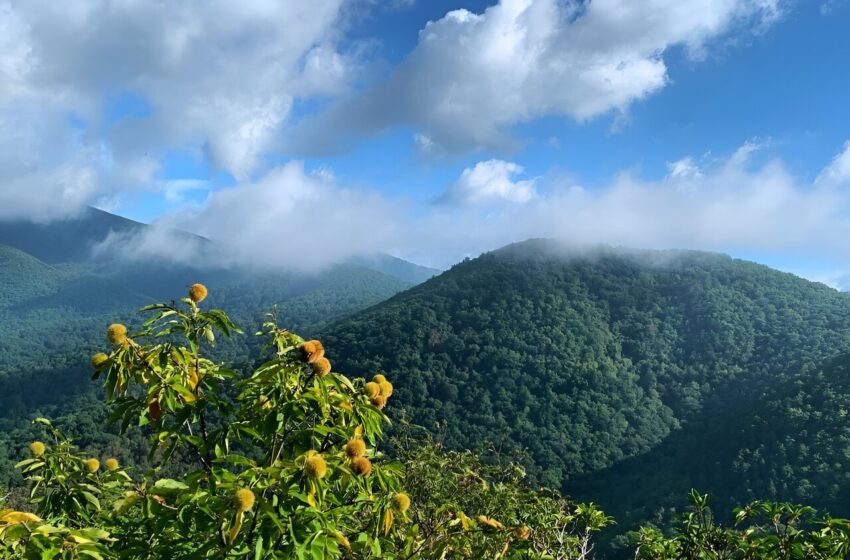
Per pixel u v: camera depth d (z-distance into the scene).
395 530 4.19
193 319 3.74
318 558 2.90
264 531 2.99
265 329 4.02
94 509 4.03
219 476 3.14
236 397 4.01
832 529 4.94
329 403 3.76
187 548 3.36
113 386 3.52
